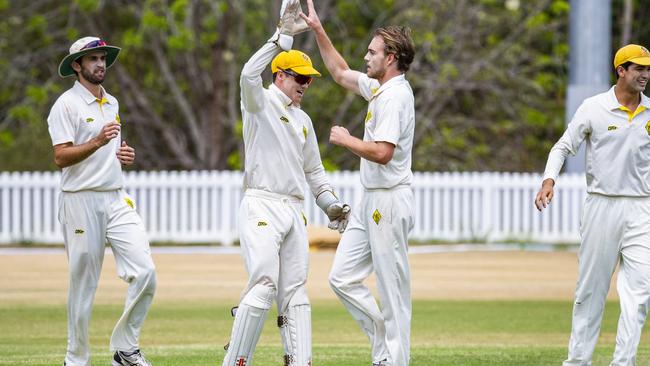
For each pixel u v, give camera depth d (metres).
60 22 97.88
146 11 87.31
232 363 26.20
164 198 76.44
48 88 92.62
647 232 27.23
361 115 96.00
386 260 26.75
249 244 26.48
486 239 77.88
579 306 28.14
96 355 32.44
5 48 95.56
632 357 26.80
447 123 99.50
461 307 44.44
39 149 91.81
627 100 27.19
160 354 32.16
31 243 75.06
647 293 27.03
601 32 78.44
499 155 101.00
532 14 96.44
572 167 80.06
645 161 27.23
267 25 94.88
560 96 97.69
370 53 26.92
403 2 96.12
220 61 92.88
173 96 101.31
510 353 32.66
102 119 28.92
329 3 96.38
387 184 26.61
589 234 27.72
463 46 97.19
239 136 91.12
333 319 40.84
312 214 76.31
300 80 27.06
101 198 28.67
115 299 46.06
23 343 34.94
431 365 30.23
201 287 50.78
